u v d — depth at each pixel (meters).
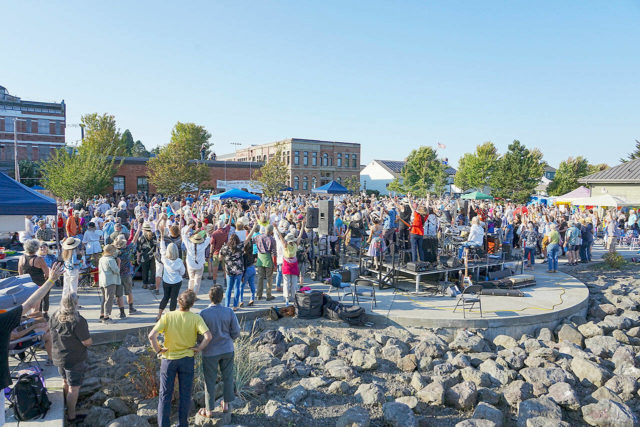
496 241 13.67
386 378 7.59
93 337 7.66
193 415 5.98
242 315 9.31
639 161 34.97
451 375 7.54
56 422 5.20
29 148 48.50
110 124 50.16
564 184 55.00
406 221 13.57
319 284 12.24
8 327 4.23
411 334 9.21
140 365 6.69
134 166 46.53
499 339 9.38
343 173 64.62
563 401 6.85
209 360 5.50
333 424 6.05
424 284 12.51
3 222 7.48
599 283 14.63
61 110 49.91
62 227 17.06
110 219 13.87
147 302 9.86
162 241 9.76
